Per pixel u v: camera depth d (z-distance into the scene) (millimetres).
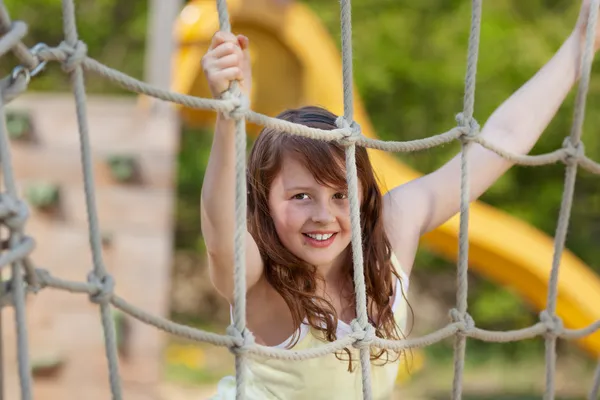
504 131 2541
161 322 1805
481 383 8445
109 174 5047
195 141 10227
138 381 4965
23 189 4898
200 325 10352
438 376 8594
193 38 5402
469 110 2281
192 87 5609
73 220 4969
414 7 9461
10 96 1615
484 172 2535
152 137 5109
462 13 9211
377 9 9508
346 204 2256
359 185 2357
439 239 5051
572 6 9141
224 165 1978
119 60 11055
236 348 1881
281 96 5734
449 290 10180
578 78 2598
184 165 10117
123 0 10992
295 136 2219
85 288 1723
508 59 8867
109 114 5105
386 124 9602
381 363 2436
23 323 1604
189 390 7418
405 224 2520
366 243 2389
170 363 8219
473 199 2553
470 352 9445
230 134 1950
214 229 2045
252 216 2283
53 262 4898
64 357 4840
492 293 9508
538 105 2562
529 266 4980
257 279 2275
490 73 8906
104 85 10953
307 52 5602
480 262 5184
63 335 4863
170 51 5410
